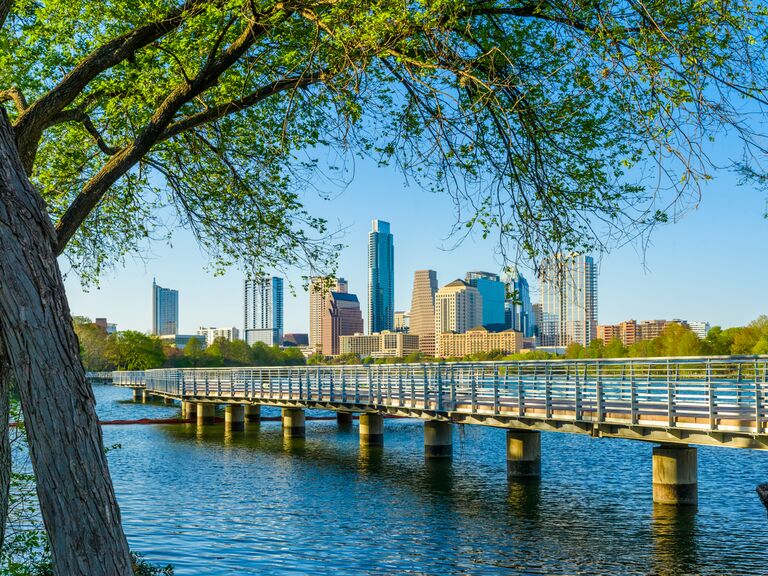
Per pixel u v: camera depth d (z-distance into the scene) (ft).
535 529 68.28
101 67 26.68
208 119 30.09
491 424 97.96
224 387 193.67
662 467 77.71
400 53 25.76
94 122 36.96
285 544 63.00
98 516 13.87
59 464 13.82
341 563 57.06
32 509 39.88
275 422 213.46
